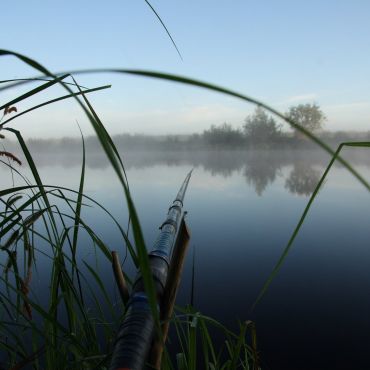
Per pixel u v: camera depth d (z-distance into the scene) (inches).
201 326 40.7
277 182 684.1
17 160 30.7
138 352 19.9
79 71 9.7
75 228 35.8
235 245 223.8
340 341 109.3
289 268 175.9
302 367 98.7
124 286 29.6
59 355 35.4
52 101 26.3
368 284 148.7
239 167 1282.0
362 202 387.9
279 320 124.1
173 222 37.2
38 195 31.7
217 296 145.5
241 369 55.9
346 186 560.4
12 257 32.5
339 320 121.6
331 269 171.8
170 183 709.3
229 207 383.2
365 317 121.0
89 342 36.6
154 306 8.8
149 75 9.1
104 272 140.6
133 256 30.7
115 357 19.7
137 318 21.8
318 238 233.0
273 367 98.5
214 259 194.7
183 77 9.1
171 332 107.4
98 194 496.7
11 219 31.4
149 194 510.0
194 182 732.7
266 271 171.9
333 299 137.6
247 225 284.8
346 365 96.9
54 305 35.4
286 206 377.7
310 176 775.7
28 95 21.8
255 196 478.3
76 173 1085.1
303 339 111.9
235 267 179.8
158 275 25.8
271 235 247.6
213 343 113.1
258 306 135.7
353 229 252.7
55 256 34.8
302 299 137.9
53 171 1253.7
